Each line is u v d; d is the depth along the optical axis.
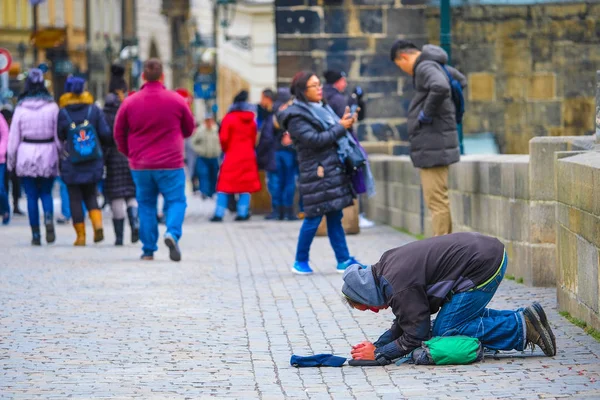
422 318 14.36
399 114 41.09
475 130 39.09
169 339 16.88
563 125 38.94
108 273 24.83
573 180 17.06
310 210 23.83
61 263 26.91
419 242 14.62
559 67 38.81
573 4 38.59
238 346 16.30
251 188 40.88
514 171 21.77
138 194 27.56
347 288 14.51
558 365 14.26
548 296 19.78
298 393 13.27
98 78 113.94
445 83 23.66
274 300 20.56
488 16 38.88
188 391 13.48
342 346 16.19
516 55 38.91
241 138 40.69
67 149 30.94
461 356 14.43
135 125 26.95
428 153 24.20
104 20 116.62
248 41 96.06
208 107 100.75
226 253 29.16
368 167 23.88
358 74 41.03
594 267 16.06
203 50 100.69
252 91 96.12
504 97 38.94
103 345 16.42
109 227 38.31
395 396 12.91
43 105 31.09
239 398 13.07
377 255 27.31
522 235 21.45
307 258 24.25
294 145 24.02
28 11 100.94
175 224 27.20
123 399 13.10
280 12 41.00
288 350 15.97
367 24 40.91
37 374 14.50
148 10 128.50
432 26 40.69
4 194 39.50
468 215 25.47
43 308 19.83
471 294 14.45
